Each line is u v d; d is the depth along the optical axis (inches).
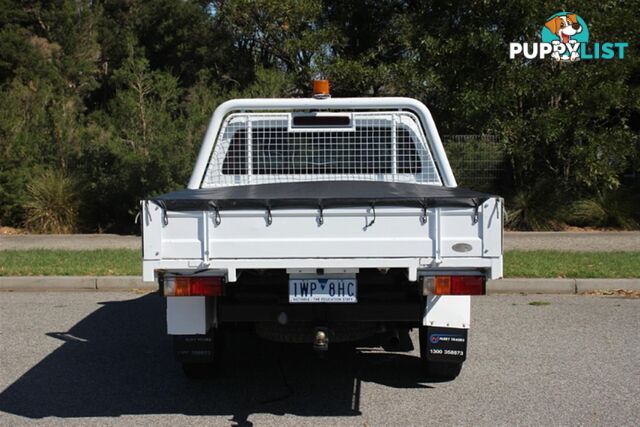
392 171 237.8
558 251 456.4
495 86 581.6
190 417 193.0
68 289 383.6
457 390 214.7
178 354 201.5
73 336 284.4
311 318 190.5
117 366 243.1
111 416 194.1
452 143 626.5
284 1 751.1
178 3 1211.2
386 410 197.3
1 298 361.7
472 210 172.7
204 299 191.3
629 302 343.0
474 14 597.0
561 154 601.9
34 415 195.0
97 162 597.9
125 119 589.6
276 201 172.4
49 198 590.2
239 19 817.5
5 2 1259.8
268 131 239.6
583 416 191.0
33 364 245.4
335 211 172.9
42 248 488.4
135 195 572.4
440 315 193.8
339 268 177.3
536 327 293.6
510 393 211.2
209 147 237.5
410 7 820.0
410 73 701.3
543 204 592.1
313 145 239.1
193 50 1210.0
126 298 362.0
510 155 602.9
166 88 618.5
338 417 192.1
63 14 1309.1
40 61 1188.5
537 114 572.1
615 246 486.6
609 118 614.5
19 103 663.8
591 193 618.8
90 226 601.3
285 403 204.4
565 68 574.6
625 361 243.6
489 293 368.2
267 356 255.4
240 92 709.9
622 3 579.5
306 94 783.1
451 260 172.9
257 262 173.3
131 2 1391.5
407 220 173.3
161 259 173.2
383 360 249.1
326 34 768.3
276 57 868.0
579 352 255.4
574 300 349.4
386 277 198.7
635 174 645.9
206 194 203.9
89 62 1320.1
